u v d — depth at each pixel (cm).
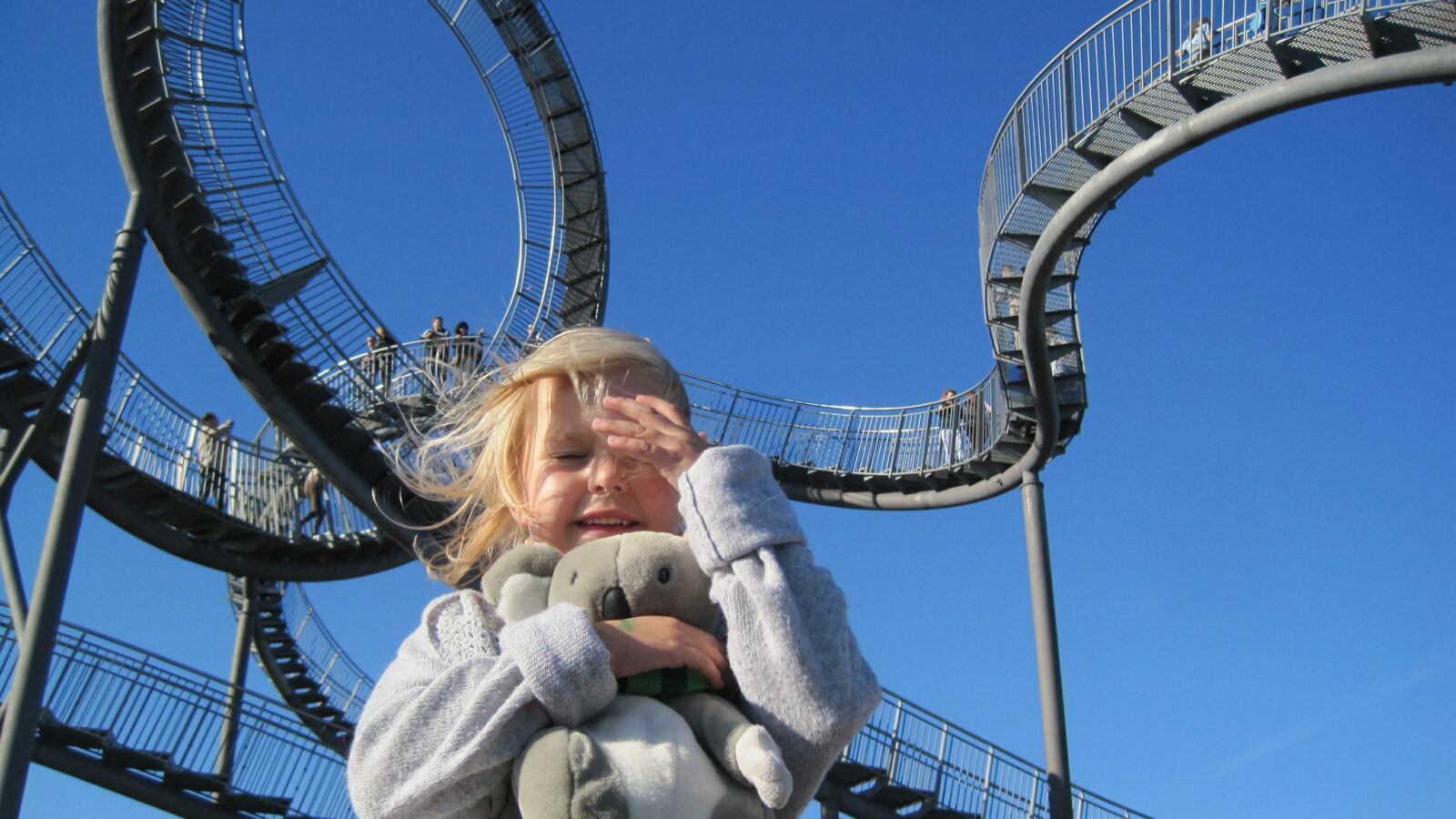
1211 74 1369
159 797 1473
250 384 1597
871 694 242
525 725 228
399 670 249
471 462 297
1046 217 1728
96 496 1698
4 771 1059
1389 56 1177
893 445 2241
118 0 1448
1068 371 1936
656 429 255
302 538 2008
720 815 222
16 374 1512
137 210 1402
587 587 246
